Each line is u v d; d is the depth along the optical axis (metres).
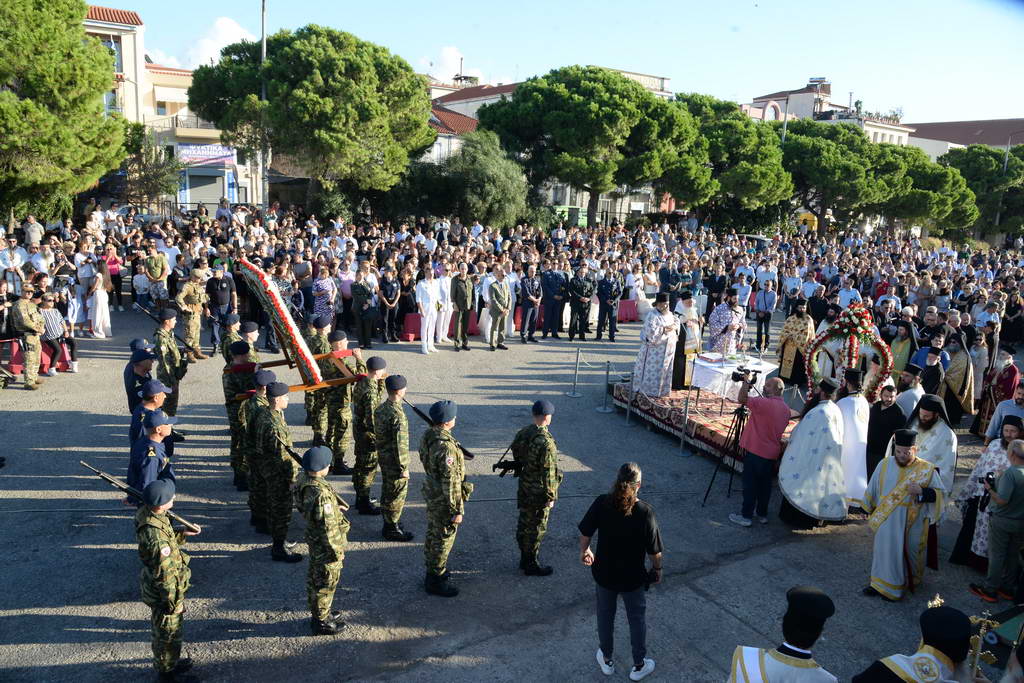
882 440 8.48
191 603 6.33
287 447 6.95
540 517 6.88
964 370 11.76
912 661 3.58
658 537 5.38
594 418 12.09
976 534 7.49
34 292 12.32
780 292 24.55
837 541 8.18
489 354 16.05
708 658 5.94
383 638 5.99
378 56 29.97
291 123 28.23
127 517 7.86
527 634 6.16
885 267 23.62
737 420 9.20
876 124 76.88
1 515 7.70
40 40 19.61
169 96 44.41
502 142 36.50
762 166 42.12
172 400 9.98
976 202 60.78
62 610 6.16
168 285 18.38
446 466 6.38
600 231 32.03
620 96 35.84
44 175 20.27
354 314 15.68
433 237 26.20
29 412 10.80
